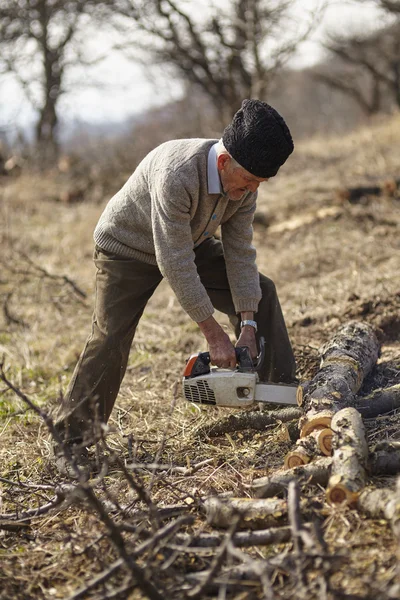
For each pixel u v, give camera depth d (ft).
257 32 38.73
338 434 8.10
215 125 47.65
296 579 6.41
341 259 20.75
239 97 45.68
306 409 9.41
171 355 15.52
